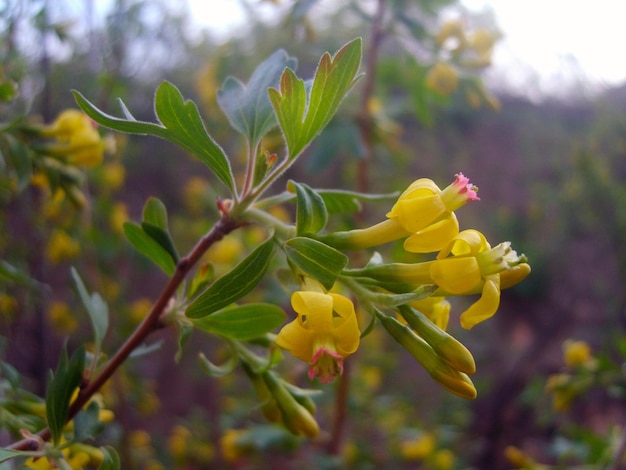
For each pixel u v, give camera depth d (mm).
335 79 69
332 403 246
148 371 328
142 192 390
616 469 159
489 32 208
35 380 213
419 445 256
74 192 126
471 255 66
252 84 84
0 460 71
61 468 77
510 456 183
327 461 200
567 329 455
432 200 66
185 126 71
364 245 70
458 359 67
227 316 82
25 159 114
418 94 215
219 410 297
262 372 87
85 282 228
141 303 262
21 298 199
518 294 484
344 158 307
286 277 81
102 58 222
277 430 204
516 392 404
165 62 321
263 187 77
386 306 68
